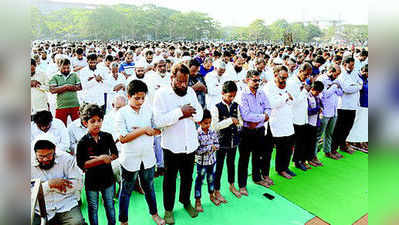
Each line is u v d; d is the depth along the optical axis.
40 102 4.51
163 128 2.98
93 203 2.65
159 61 4.55
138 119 2.78
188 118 2.96
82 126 3.40
